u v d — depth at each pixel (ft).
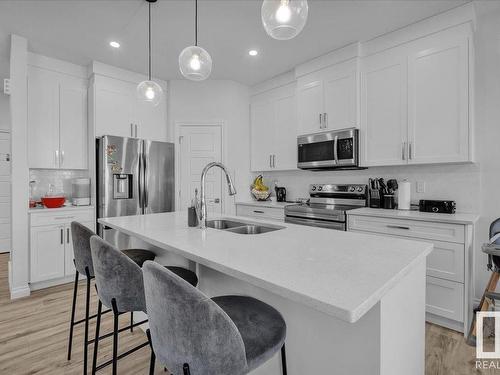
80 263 5.69
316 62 11.19
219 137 13.75
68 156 11.53
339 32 9.27
